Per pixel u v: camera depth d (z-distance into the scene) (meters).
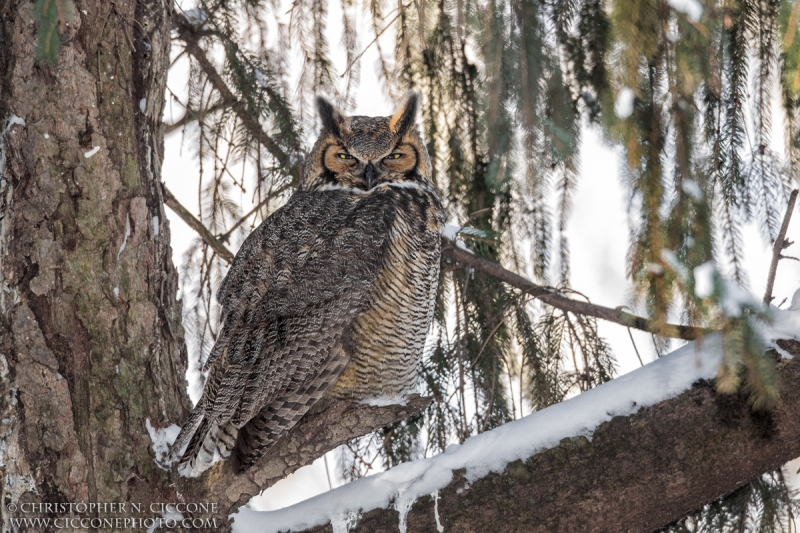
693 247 5.90
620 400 6.73
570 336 8.66
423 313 7.81
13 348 6.30
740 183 8.40
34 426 6.24
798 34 5.57
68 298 6.45
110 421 6.41
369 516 6.63
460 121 8.85
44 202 6.48
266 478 6.64
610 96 5.80
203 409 6.83
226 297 7.71
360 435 6.70
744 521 7.95
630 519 6.47
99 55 6.77
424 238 7.95
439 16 8.24
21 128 6.54
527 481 6.52
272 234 7.88
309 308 7.38
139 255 6.79
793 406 6.45
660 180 5.94
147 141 7.03
